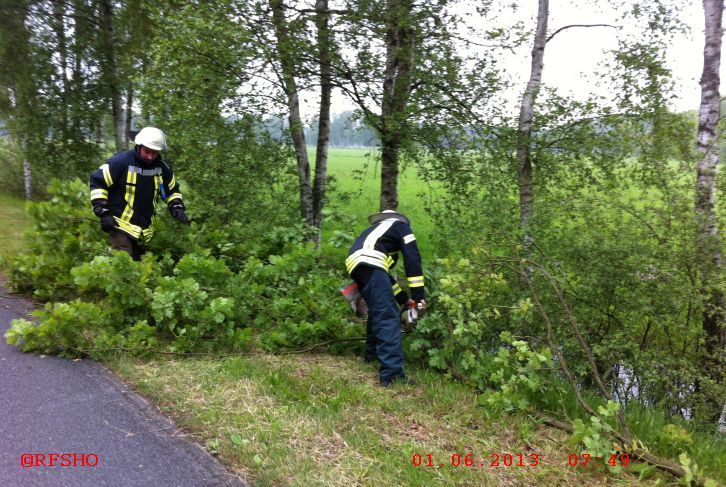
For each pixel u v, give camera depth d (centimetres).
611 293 515
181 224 658
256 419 360
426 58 725
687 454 346
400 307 521
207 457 314
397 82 754
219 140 765
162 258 650
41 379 413
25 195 1847
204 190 782
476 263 497
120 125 1316
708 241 467
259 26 723
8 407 363
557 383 436
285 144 904
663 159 558
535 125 738
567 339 503
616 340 487
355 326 543
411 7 720
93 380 418
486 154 781
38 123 1281
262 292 576
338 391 431
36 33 1245
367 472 306
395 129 742
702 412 459
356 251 471
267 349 522
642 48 695
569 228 545
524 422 396
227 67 711
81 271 487
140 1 1090
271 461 310
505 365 426
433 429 377
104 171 550
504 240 547
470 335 495
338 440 343
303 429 351
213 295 540
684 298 467
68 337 464
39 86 1259
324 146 949
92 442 324
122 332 491
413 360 531
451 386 457
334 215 618
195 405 376
